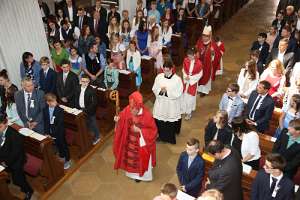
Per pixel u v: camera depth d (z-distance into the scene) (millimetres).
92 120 6379
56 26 9016
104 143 6832
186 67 7172
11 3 6594
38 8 7188
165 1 11047
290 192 3678
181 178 4559
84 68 7531
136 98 5113
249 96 5715
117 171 5953
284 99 5785
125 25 9023
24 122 5812
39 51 7449
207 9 11242
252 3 16531
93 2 12062
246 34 12680
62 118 5590
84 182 5875
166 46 9109
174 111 6371
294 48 7727
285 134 4418
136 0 11000
